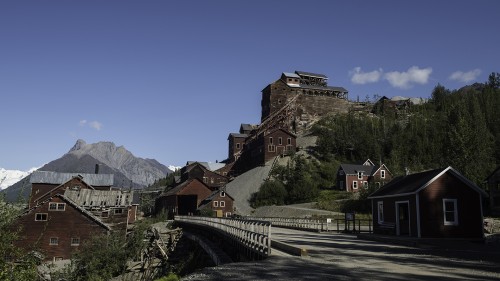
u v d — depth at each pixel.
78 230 49.34
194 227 52.00
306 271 13.77
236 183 105.31
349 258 17.67
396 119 149.25
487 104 139.25
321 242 26.94
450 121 122.81
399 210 32.03
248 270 14.37
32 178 76.94
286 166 106.44
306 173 100.94
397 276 12.77
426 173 31.78
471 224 29.45
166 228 67.19
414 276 12.80
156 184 158.00
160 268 44.00
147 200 111.31
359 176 94.44
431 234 28.58
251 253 20.56
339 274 13.09
